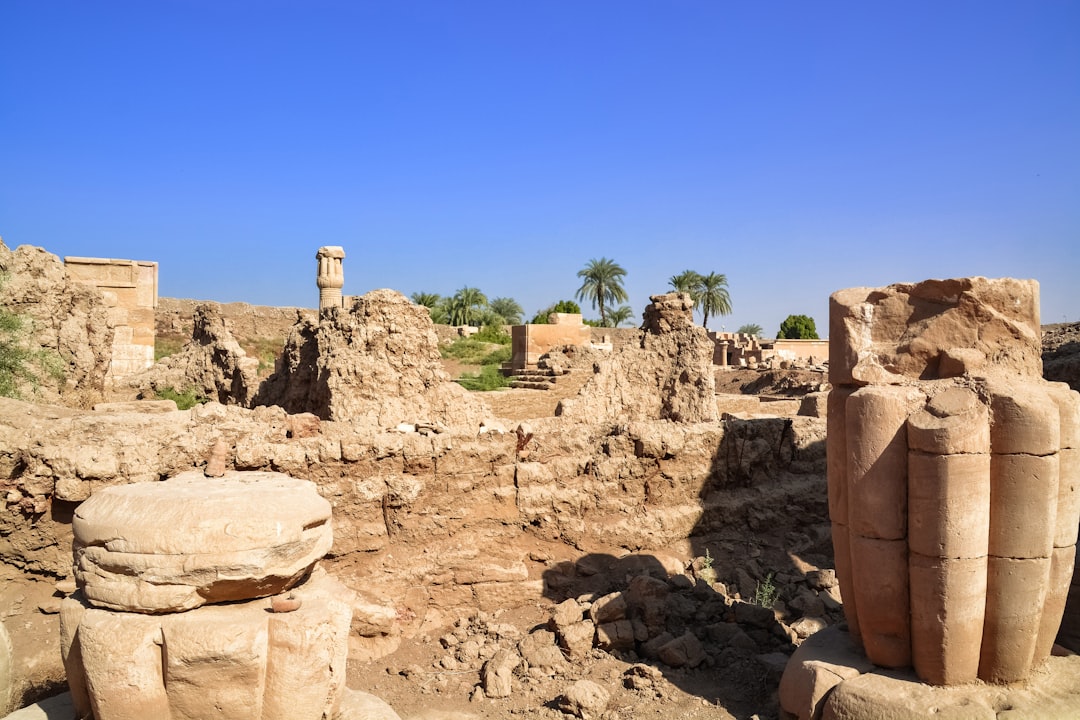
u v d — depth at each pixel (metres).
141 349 19.14
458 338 37.66
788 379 26.36
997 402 4.94
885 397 5.07
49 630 5.84
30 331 10.27
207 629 3.93
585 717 5.41
